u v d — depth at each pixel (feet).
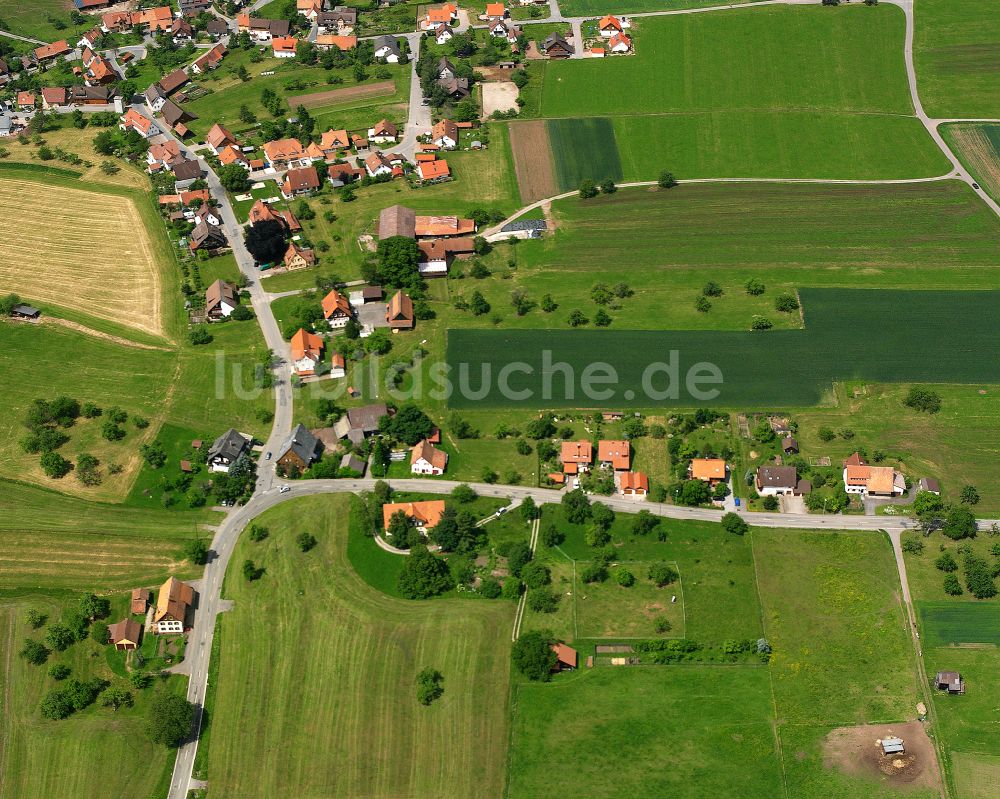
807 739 485.56
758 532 578.66
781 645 522.88
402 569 563.07
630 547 572.92
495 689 508.12
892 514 586.86
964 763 474.49
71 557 577.43
